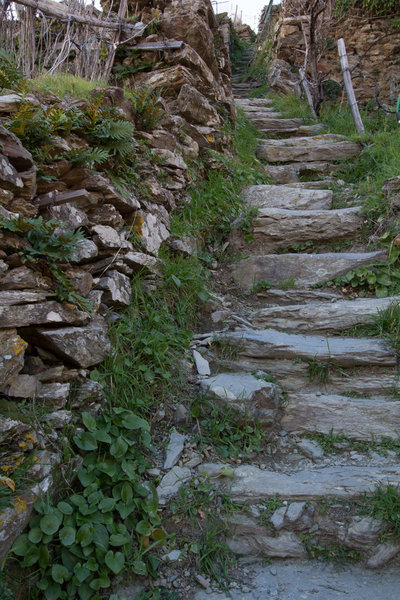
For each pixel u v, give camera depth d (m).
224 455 2.46
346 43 9.85
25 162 2.24
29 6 3.66
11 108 2.54
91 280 2.49
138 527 1.99
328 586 1.92
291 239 4.43
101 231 2.67
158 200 3.57
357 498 2.19
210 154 5.03
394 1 9.45
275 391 2.82
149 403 2.54
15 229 2.07
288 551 2.06
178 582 1.92
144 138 3.75
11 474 1.77
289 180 6.05
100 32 5.07
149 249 3.18
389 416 2.69
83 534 1.84
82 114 2.87
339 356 3.02
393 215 4.30
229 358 3.16
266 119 8.01
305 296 3.78
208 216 4.41
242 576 1.98
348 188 5.48
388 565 1.99
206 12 5.93
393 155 5.66
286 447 2.63
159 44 5.31
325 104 9.21
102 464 2.07
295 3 10.76
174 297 3.30
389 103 9.23
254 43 17.08
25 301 2.03
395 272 3.79
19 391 1.96
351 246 4.32
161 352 2.74
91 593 1.78
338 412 2.74
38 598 1.73
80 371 2.24
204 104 5.15
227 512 2.16
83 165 2.67
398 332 3.16
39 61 3.89
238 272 4.08
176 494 2.18
